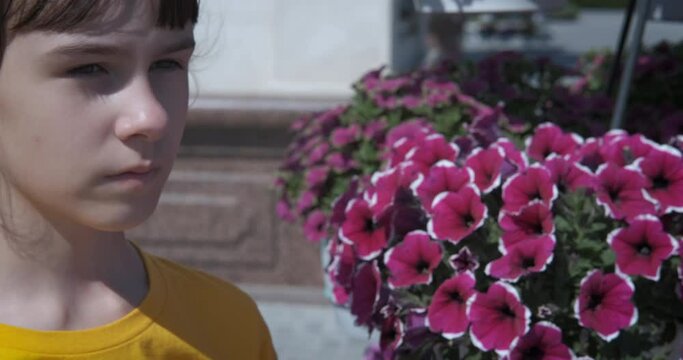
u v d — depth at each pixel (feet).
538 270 6.43
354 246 7.36
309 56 16.19
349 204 7.27
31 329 3.62
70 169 3.40
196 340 4.09
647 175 6.82
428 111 11.79
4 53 3.37
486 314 6.49
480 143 8.05
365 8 16.03
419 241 6.85
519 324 6.43
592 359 6.64
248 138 16.15
